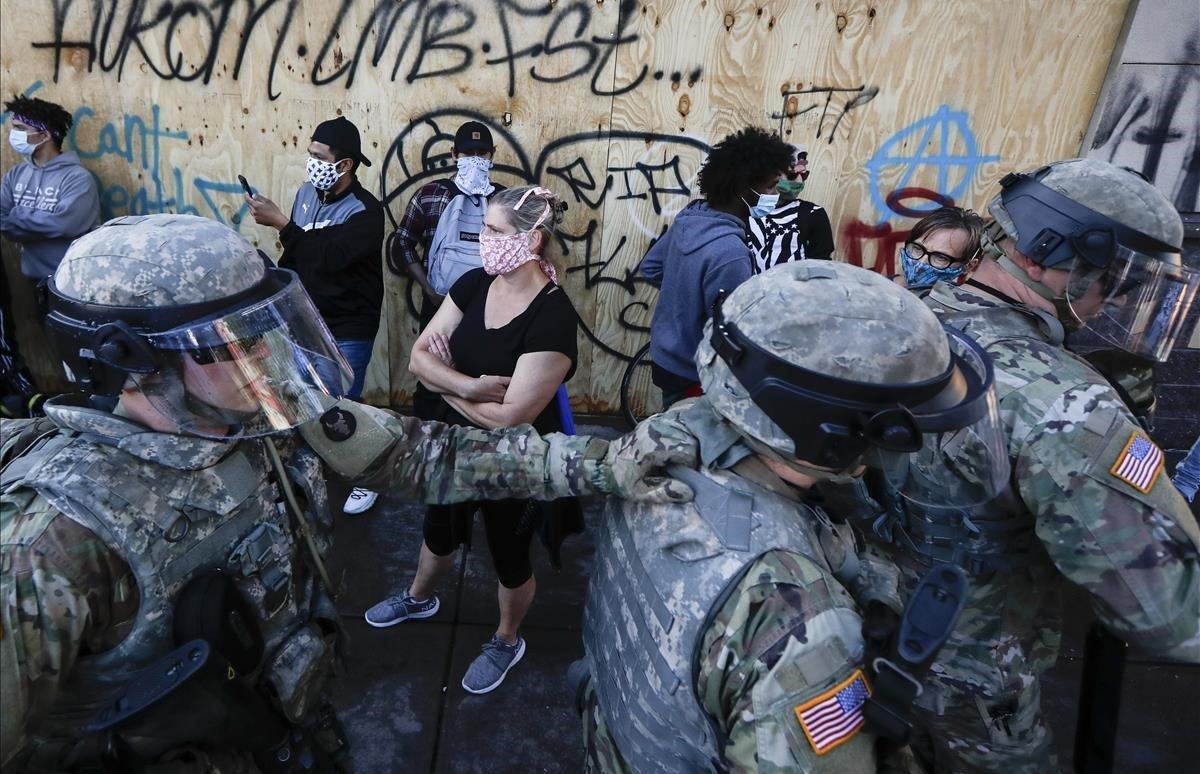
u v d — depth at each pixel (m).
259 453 1.19
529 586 2.42
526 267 2.09
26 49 3.51
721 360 1.04
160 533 1.02
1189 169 3.47
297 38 3.48
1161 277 1.41
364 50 3.51
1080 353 1.60
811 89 3.52
